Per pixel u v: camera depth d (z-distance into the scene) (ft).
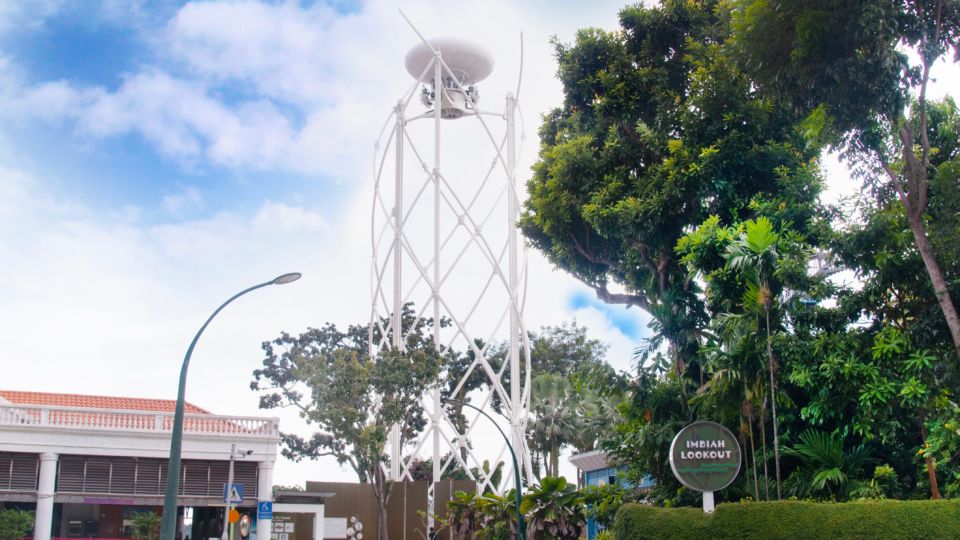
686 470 93.25
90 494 145.89
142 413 150.30
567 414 247.09
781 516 87.66
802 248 107.24
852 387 98.37
